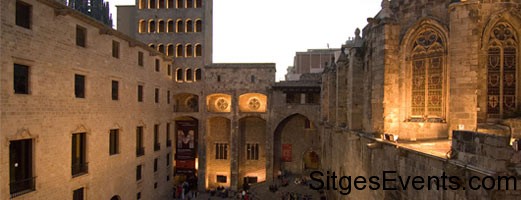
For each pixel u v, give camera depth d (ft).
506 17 57.36
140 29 185.88
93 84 101.81
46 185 82.69
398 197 52.75
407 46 65.98
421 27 65.05
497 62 58.18
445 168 38.47
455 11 55.52
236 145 181.68
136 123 130.31
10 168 75.05
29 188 78.64
